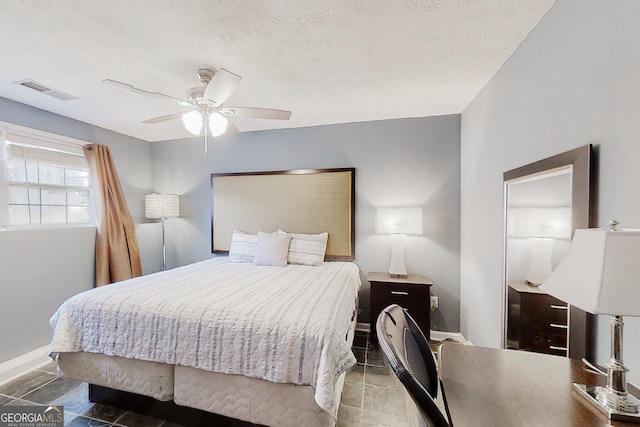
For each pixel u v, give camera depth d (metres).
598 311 0.71
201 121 2.15
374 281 2.72
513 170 1.79
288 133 3.47
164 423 1.68
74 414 1.76
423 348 1.15
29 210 2.66
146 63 1.95
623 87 1.03
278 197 3.46
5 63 1.93
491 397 0.85
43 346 2.59
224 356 1.48
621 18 1.04
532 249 1.59
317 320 1.47
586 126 1.22
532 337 1.57
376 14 1.49
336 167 3.30
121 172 3.55
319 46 1.78
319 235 3.21
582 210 1.21
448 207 2.99
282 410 1.41
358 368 2.30
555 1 1.41
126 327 1.65
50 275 2.68
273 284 2.18
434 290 3.02
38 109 2.71
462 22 1.56
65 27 1.56
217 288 2.02
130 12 1.45
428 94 2.50
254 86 2.33
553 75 1.44
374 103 2.70
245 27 1.58
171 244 3.90
